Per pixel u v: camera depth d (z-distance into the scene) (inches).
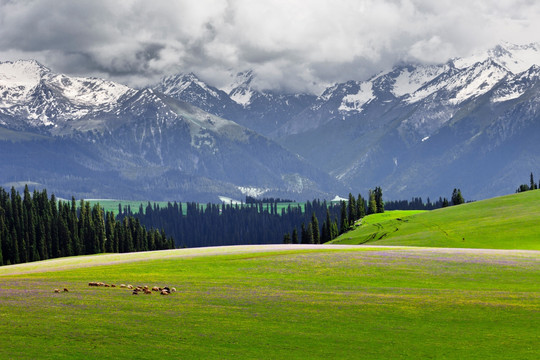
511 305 2140.7
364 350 1686.8
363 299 2253.9
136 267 3280.0
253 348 1692.9
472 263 3189.0
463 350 1681.8
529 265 3117.6
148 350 1663.4
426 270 2979.8
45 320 1907.0
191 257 3826.3
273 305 2148.1
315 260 3326.8
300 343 1738.4
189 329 1845.5
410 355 1648.6
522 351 1663.4
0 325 1845.5
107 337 1758.1
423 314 2030.0
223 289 2468.0
